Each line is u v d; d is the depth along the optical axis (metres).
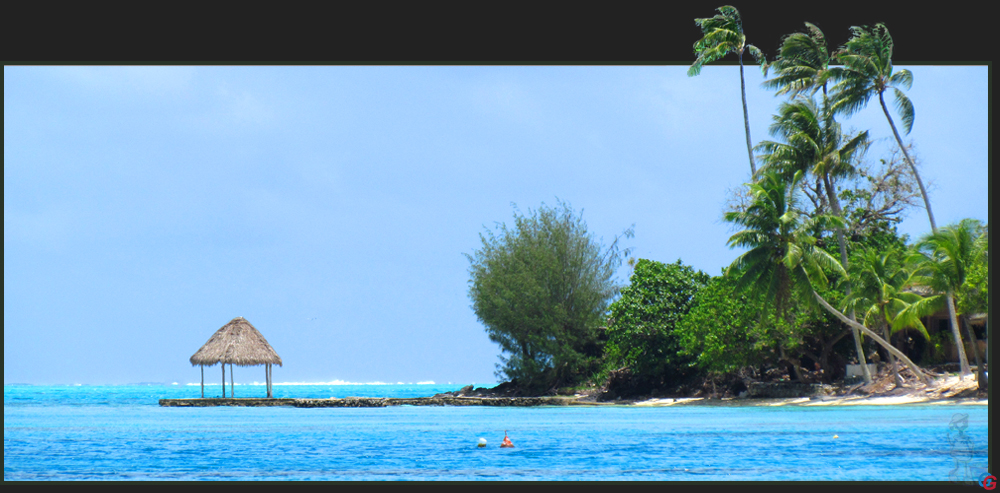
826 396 42.12
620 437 28.92
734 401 45.78
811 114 42.31
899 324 39.06
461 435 31.38
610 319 55.69
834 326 44.72
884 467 21.17
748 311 42.94
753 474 20.50
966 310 36.22
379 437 30.83
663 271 53.09
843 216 50.12
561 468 22.03
